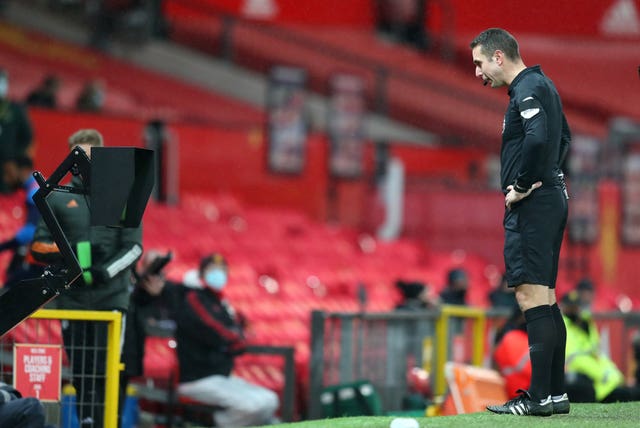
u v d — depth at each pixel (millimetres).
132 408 32688
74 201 25609
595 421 21469
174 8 77875
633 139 65625
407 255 58969
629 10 72938
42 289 21172
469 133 82000
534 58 82500
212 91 76562
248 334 41531
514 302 42406
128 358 28750
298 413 38969
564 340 22656
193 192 57469
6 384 23453
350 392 33688
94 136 25906
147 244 49219
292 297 48312
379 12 84312
